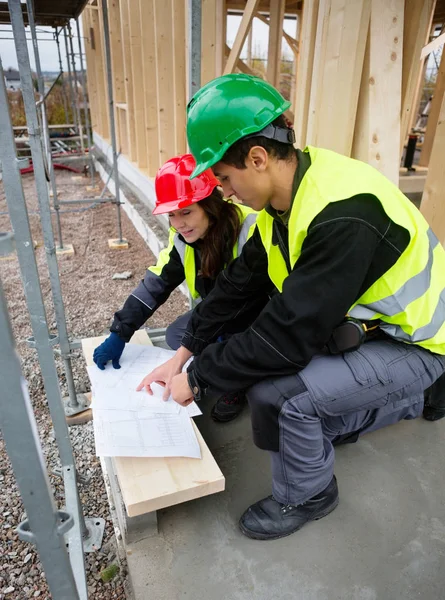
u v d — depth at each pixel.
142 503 1.23
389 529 1.39
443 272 1.29
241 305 1.58
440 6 5.82
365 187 1.08
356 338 1.19
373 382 1.21
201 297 2.01
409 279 1.16
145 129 5.30
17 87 8.48
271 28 4.96
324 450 1.34
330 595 1.23
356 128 2.05
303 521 1.38
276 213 1.26
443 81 5.02
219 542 1.37
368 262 1.06
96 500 1.82
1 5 4.05
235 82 1.11
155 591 1.24
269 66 5.11
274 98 1.12
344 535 1.38
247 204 1.23
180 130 4.25
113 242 4.75
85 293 3.67
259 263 1.48
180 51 3.95
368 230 1.05
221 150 1.09
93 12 7.88
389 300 1.17
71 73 8.91
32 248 1.17
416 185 4.51
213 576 1.28
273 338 1.13
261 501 1.41
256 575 1.28
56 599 0.81
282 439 1.24
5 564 1.58
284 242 1.28
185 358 1.57
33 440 0.66
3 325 0.59
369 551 1.33
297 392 1.20
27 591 1.49
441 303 1.25
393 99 1.94
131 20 5.20
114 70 6.76
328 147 2.13
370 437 1.73
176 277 1.87
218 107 1.08
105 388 1.58
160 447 1.35
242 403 1.91
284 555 1.33
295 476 1.29
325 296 1.05
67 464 1.46
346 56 1.94
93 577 1.51
